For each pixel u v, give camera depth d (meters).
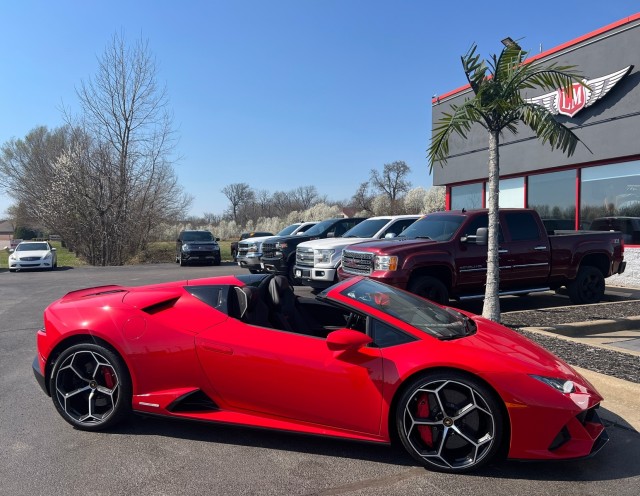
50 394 4.10
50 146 43.28
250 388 3.68
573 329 7.08
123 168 28.06
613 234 9.51
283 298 4.46
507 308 9.35
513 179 15.01
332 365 3.50
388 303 4.02
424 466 3.37
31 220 48.88
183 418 3.80
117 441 3.83
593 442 3.29
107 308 4.03
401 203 58.19
